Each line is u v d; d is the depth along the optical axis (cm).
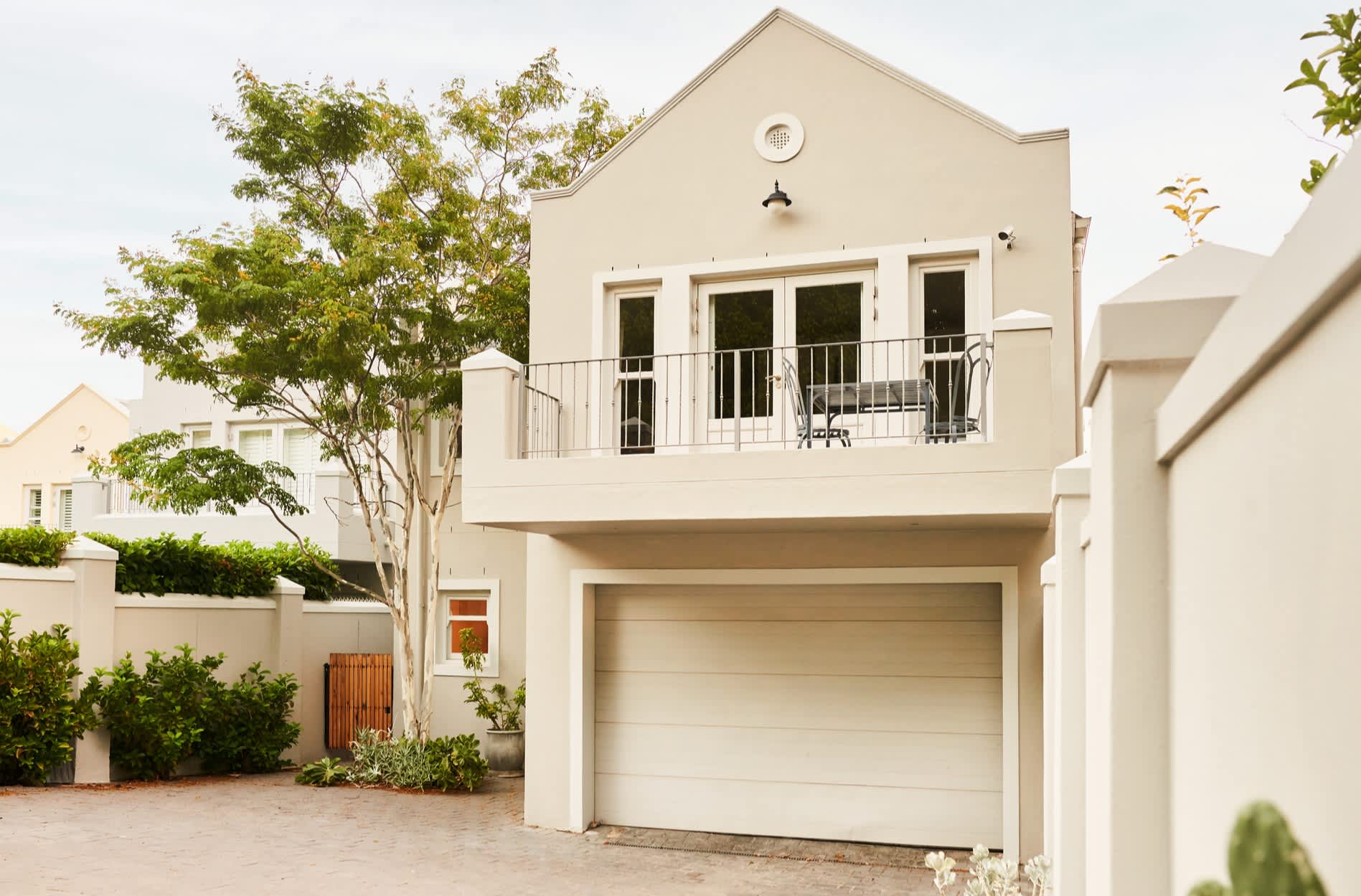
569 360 1008
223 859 786
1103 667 273
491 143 1318
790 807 929
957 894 749
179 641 1234
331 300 1119
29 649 1034
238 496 1217
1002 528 872
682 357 955
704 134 987
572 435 1003
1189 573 230
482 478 874
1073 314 874
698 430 973
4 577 1047
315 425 1248
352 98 1244
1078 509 395
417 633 1386
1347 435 134
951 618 905
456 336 1195
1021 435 758
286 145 1236
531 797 979
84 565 1115
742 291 979
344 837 894
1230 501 195
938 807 893
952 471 768
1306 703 151
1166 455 243
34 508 2173
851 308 945
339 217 1271
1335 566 139
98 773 1101
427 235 1242
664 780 966
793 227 950
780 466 805
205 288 1113
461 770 1166
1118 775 250
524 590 1348
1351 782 133
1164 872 246
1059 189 884
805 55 961
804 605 943
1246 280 249
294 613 1383
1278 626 165
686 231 984
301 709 1393
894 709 912
